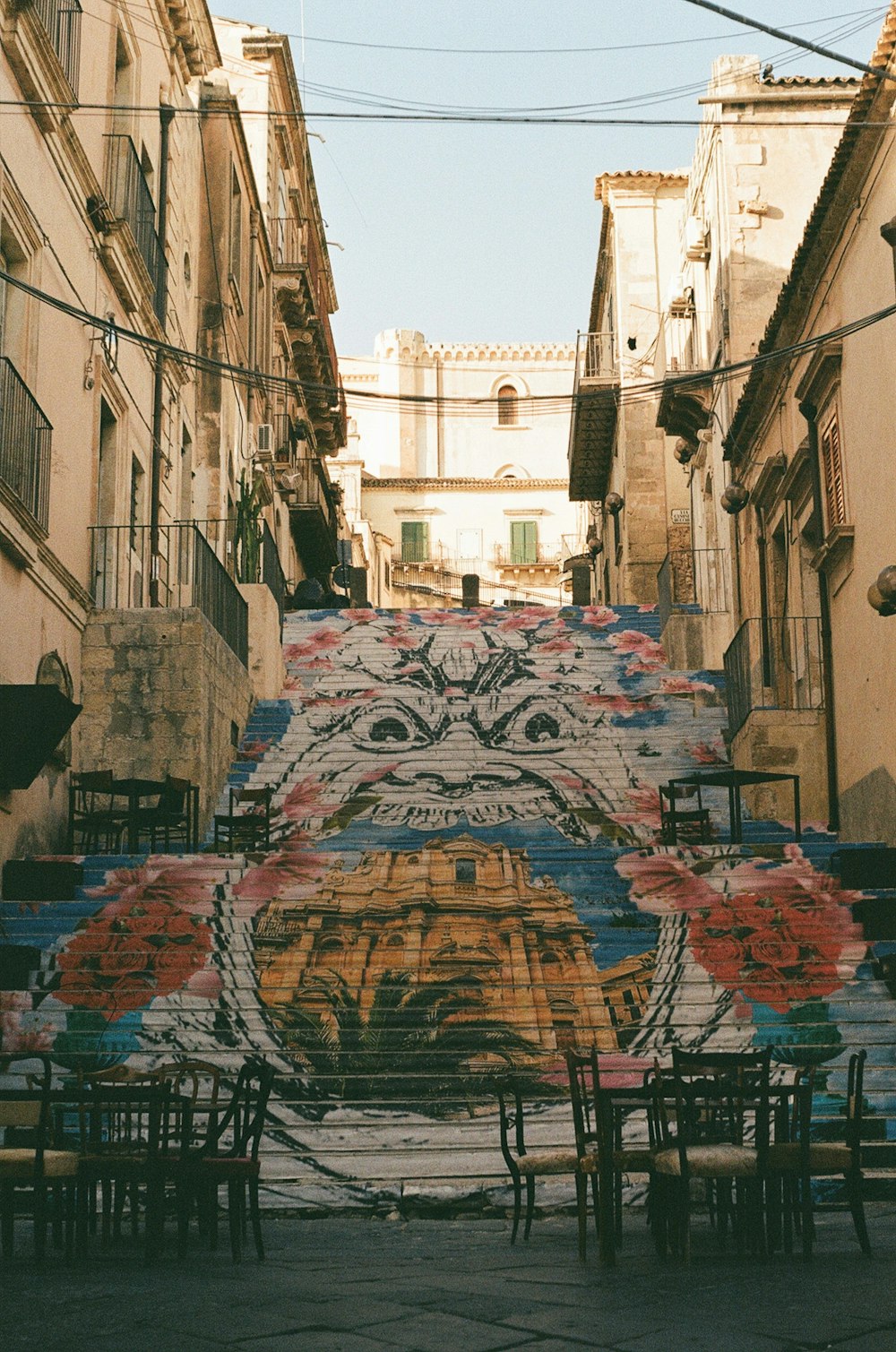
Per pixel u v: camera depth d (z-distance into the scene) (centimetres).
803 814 1730
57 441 1578
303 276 3419
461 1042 1134
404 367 6781
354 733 2077
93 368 1708
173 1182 855
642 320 3512
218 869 1398
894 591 1303
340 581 4703
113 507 1817
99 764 1695
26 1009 1165
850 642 1620
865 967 1210
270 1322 536
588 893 1363
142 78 2042
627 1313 548
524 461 6738
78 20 1636
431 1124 1031
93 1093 732
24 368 1457
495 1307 563
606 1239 690
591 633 2506
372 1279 646
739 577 2253
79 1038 1129
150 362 2031
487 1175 962
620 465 3531
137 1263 708
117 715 1703
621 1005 1184
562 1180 963
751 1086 733
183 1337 510
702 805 1770
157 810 1561
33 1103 721
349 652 2423
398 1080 1084
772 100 2281
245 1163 736
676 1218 724
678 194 3566
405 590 6438
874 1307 556
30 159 1484
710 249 2497
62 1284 634
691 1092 726
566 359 6831
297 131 3719
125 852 1619
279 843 1622
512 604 4625
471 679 2278
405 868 1409
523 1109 1052
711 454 2520
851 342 1574
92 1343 502
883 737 1500
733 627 2278
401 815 1767
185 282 2356
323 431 4156
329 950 1258
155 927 1282
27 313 1462
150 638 1720
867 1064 1102
